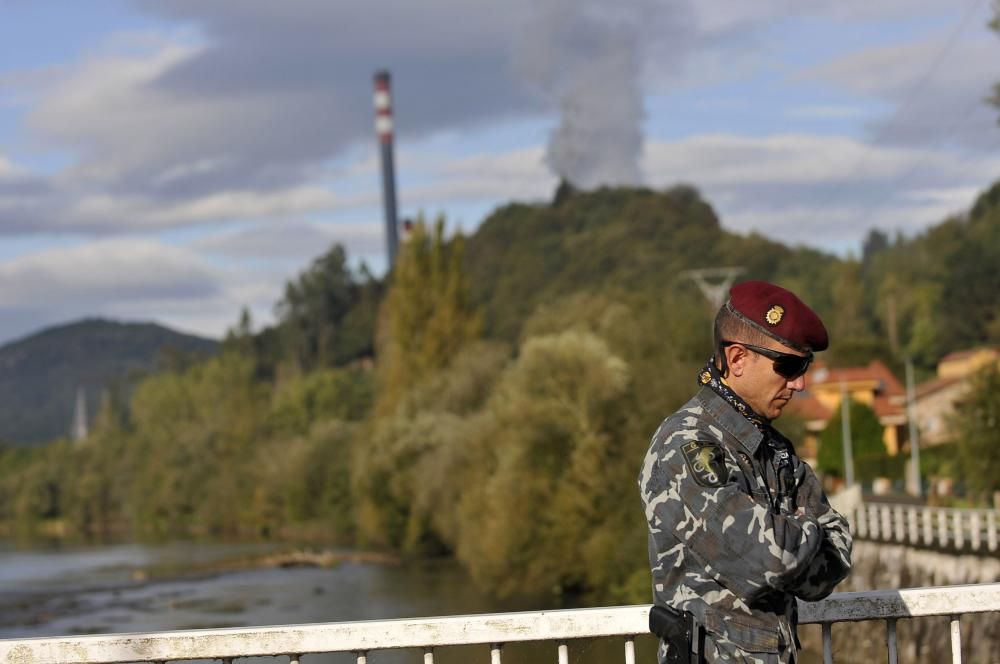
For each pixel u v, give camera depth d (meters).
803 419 43.16
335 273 181.50
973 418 36.59
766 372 3.18
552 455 39.19
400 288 67.00
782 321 3.15
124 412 187.12
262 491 86.62
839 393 83.50
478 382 59.53
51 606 47.97
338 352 173.75
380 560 59.66
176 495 104.38
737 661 2.98
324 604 43.66
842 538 3.15
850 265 113.50
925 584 28.50
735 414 3.20
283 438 99.94
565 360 39.66
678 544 3.07
